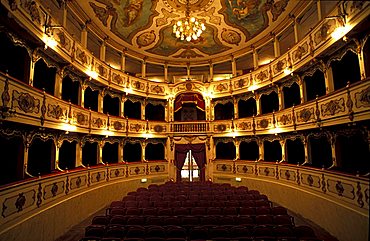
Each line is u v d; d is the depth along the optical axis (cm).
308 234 644
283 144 1434
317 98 1013
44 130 967
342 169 934
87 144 1466
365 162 888
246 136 1744
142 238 610
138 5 1379
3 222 630
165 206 987
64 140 1139
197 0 1353
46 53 974
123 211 883
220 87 1895
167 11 1458
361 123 793
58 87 1081
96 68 1406
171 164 1878
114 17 1460
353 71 993
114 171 1538
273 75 1463
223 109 2000
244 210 873
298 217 1081
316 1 1173
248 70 1888
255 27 1574
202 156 1880
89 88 1456
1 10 657
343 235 784
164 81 2042
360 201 718
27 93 768
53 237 859
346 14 801
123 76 1700
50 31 912
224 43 1825
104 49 1639
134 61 2000
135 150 1914
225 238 609
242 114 1883
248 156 1820
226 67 2072
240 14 1469
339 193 839
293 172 1227
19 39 805
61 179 977
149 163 1833
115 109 1762
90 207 1194
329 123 924
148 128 1844
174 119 2092
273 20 1456
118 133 1603
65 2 1216
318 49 999
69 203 991
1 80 634
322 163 1173
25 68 859
